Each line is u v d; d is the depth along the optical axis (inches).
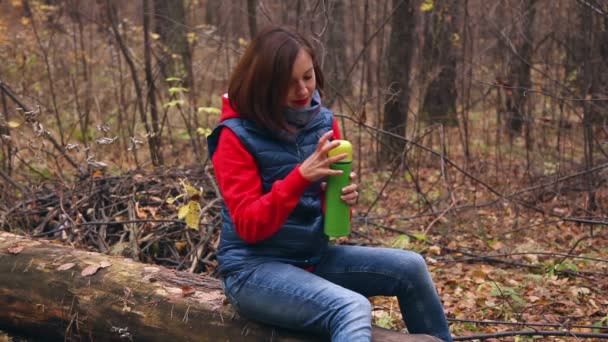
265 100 96.2
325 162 91.1
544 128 307.6
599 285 177.9
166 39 340.2
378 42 327.3
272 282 97.7
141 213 191.0
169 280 124.1
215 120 337.1
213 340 109.7
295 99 97.3
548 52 306.5
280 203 92.2
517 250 205.5
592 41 258.2
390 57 314.7
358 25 412.2
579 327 146.7
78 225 179.6
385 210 257.9
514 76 303.7
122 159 267.6
